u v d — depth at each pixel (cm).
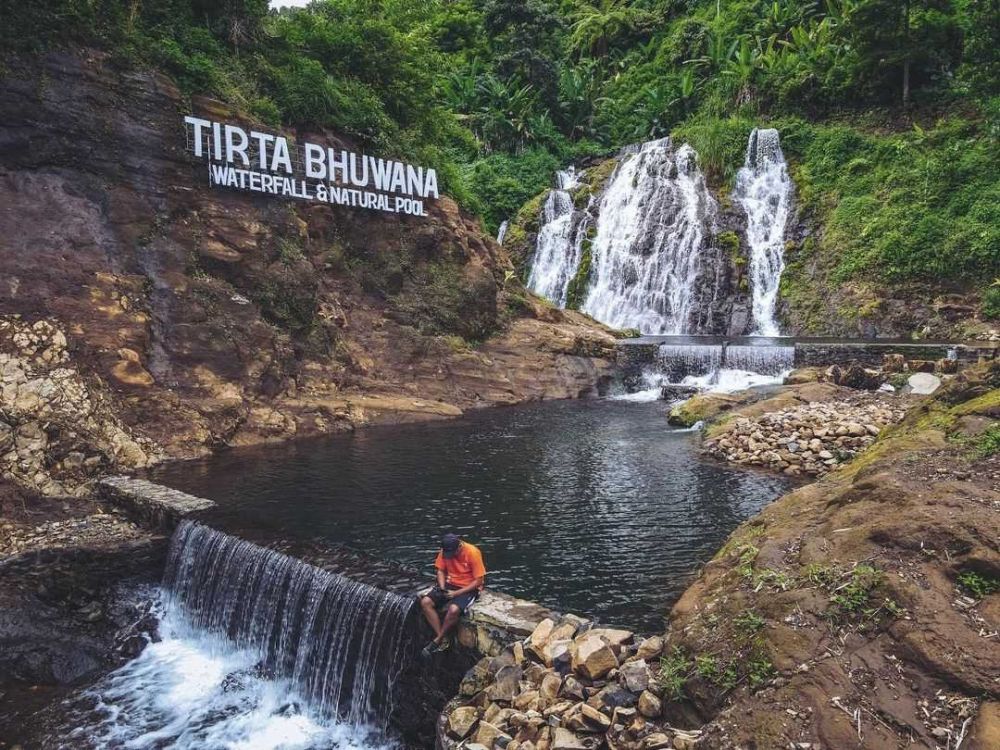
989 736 395
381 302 2277
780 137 3875
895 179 3372
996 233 2850
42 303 1420
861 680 451
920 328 2906
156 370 1580
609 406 2239
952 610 473
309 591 841
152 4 1844
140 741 764
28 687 862
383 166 2305
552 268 4131
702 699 509
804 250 3459
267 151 1972
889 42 3644
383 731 750
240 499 1174
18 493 1152
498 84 5009
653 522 1059
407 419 1962
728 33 5119
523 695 589
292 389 1845
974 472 620
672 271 3675
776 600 534
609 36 5756
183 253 1719
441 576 734
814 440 1377
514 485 1271
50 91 1538
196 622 983
